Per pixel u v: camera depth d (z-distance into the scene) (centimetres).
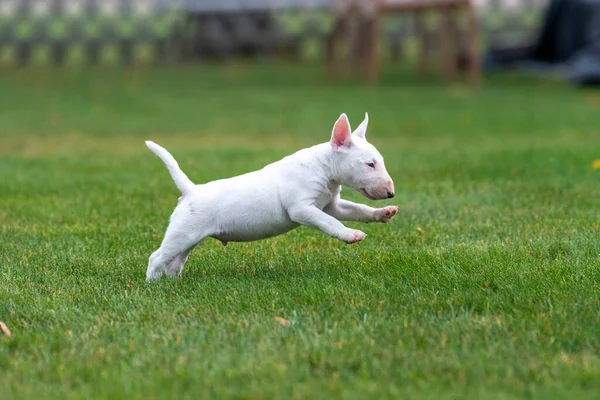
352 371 461
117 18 3428
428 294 588
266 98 2378
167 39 3441
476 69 2608
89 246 768
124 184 1110
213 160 1321
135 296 601
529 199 946
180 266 655
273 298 589
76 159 1398
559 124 1803
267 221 626
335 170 628
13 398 432
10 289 630
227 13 3403
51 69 3241
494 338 502
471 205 926
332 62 2881
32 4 3434
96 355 491
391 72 2953
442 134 1717
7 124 1953
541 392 426
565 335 503
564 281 605
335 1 2806
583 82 2509
